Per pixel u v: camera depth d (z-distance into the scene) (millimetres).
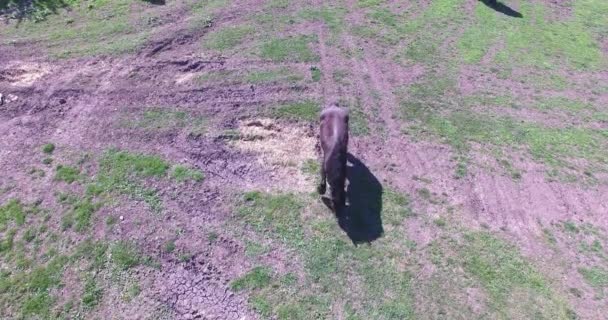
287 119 13773
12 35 16547
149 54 15977
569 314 9766
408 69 16391
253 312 9469
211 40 16891
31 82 14562
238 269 10164
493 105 15156
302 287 9898
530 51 18188
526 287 10188
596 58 18234
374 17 19188
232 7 18891
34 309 9398
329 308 9578
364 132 13633
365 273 10219
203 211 11219
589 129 14617
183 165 12234
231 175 12133
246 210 11297
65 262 10164
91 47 16141
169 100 14219
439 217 11523
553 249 11016
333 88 15148
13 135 12930
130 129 13188
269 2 19453
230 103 14227
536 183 12617
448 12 20188
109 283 9844
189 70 15477
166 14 18031
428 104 14906
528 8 21422
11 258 10219
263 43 16938
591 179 12883
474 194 12172
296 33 17672
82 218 10938
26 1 18234
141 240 10570
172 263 10203
